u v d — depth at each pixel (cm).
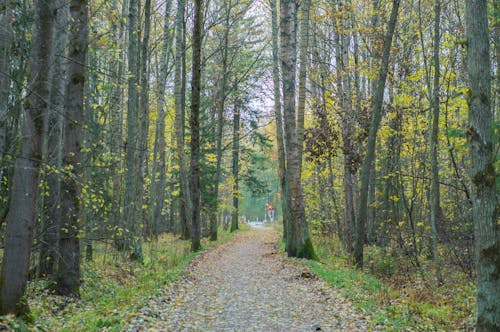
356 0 1947
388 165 1802
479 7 623
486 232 605
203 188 2706
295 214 1733
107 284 1133
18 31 998
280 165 2212
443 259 1491
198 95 2061
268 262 1722
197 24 1989
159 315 823
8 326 598
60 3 931
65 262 955
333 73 2167
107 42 1412
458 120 1641
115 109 1606
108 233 1372
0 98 829
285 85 1736
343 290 1038
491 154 615
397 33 1719
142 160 1670
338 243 2253
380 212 2166
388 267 1502
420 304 985
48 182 1012
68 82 955
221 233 3619
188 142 2794
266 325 784
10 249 685
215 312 886
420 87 1612
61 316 786
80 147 965
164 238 2794
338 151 2109
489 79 620
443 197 1989
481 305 606
